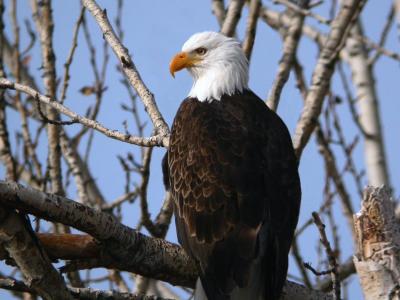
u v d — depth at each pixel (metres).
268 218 13.00
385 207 10.71
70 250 12.20
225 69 15.95
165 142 13.91
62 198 11.59
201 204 13.14
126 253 12.41
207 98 15.37
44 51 17.47
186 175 13.48
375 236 10.66
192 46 16.23
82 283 16.30
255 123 14.18
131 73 14.17
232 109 14.49
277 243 12.86
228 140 13.60
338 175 17.44
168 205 15.97
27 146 17.75
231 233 12.82
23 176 18.80
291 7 17.52
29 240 11.34
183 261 12.96
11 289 12.10
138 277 15.82
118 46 14.19
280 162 13.69
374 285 10.55
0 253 11.91
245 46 16.67
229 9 17.03
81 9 16.97
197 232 13.03
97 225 11.89
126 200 17.98
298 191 13.64
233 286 12.57
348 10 17.06
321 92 16.44
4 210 11.19
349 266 16.81
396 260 10.58
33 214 11.43
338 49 16.59
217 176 13.21
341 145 17.72
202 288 12.84
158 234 15.89
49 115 17.12
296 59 18.14
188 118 14.24
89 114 18.30
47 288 11.62
